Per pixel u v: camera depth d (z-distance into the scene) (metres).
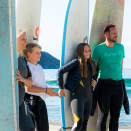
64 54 12.89
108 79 12.35
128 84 69.50
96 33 14.55
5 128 7.48
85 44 11.88
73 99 11.65
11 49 7.52
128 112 13.16
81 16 13.77
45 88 10.21
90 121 14.25
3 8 7.38
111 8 14.41
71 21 13.25
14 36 7.85
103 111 12.51
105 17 14.44
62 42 13.02
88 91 11.79
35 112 10.13
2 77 7.46
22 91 8.99
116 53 12.50
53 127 21.50
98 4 14.65
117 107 12.45
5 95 7.47
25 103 10.05
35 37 14.27
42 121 10.59
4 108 7.46
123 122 26.91
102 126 12.57
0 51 7.45
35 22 14.22
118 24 14.60
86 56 11.72
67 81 12.08
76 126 11.13
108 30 12.41
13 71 7.59
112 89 12.34
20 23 13.59
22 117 9.09
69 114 13.02
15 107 7.63
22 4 13.69
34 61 10.62
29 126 9.10
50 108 39.06
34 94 10.17
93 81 12.01
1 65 7.45
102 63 12.59
